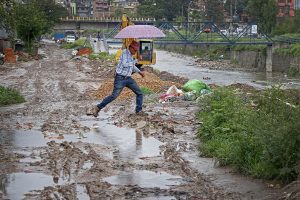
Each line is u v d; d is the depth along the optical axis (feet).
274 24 268.62
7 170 24.85
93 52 192.95
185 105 47.47
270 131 22.99
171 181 23.04
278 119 24.02
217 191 21.42
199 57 266.98
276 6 274.57
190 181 23.04
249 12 296.30
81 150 29.55
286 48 201.57
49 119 41.09
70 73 104.22
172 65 204.74
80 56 175.73
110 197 20.62
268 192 21.02
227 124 31.53
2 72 107.55
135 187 22.03
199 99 46.83
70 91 66.95
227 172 24.47
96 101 53.88
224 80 137.59
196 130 35.09
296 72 178.19
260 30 247.09
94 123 39.01
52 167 25.52
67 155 28.12
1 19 82.64
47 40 447.42
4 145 30.76
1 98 51.96
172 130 34.71
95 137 33.50
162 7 451.94
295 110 23.90
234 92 43.50
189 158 27.50
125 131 35.55
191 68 192.03
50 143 31.32
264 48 210.18
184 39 215.51
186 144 31.04
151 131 35.29
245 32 228.84
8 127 37.11
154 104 48.85
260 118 25.53
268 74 180.45
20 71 111.45
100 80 85.71
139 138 33.06
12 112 45.21
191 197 20.66
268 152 22.74
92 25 396.78
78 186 22.21
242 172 24.13
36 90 69.36
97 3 597.93
